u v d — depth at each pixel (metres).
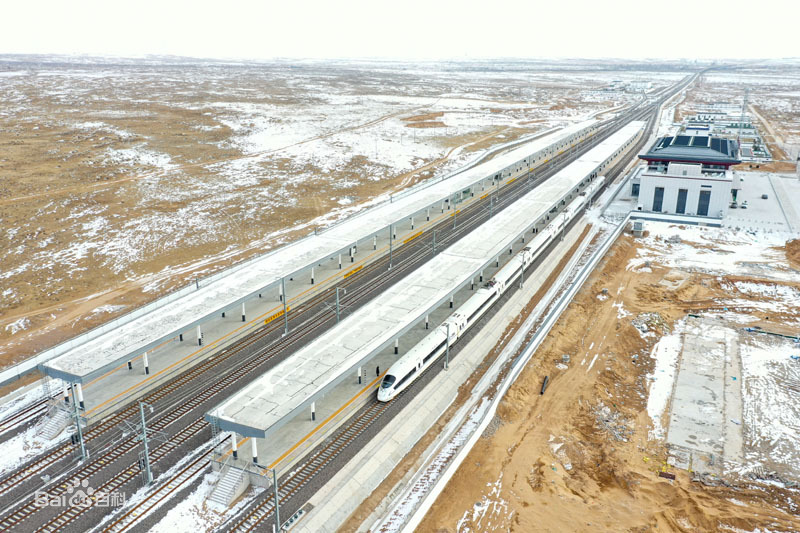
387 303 58.28
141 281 79.88
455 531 38.44
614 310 71.81
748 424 50.06
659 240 97.19
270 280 63.06
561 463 45.53
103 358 48.16
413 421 48.41
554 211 106.06
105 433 46.25
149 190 118.94
